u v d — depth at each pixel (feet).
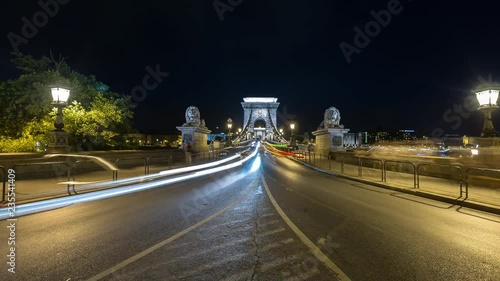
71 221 23.09
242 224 22.54
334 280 13.43
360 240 18.93
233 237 19.42
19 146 60.64
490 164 38.45
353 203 30.91
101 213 25.84
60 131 49.08
